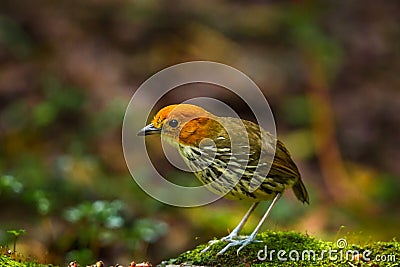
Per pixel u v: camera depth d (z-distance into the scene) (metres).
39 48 16.09
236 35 16.72
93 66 15.55
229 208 12.85
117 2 16.91
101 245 10.85
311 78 15.94
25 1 16.77
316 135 15.16
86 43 16.09
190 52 15.98
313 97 15.70
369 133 15.62
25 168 13.27
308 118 15.45
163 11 16.78
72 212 10.67
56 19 16.55
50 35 16.27
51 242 11.02
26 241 10.96
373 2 18.50
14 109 14.80
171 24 16.61
